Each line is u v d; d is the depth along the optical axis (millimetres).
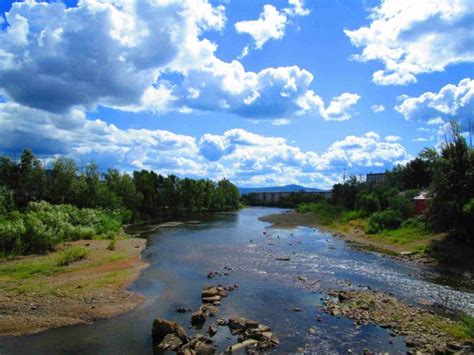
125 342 15492
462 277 27422
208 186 117000
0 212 41781
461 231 35219
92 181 64062
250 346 14922
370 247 42188
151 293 22766
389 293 23047
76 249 32406
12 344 15164
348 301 21172
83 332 16500
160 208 91000
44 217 41156
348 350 14828
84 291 22250
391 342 15602
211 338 15883
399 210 51656
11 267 27641
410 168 69938
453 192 35750
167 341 15102
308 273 28531
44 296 20984
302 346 15188
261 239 49062
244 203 174250
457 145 36812
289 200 159000
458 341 15516
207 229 62375
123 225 66312
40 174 58188
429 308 20062
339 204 90750
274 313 19281
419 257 34375
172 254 36688
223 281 25922
